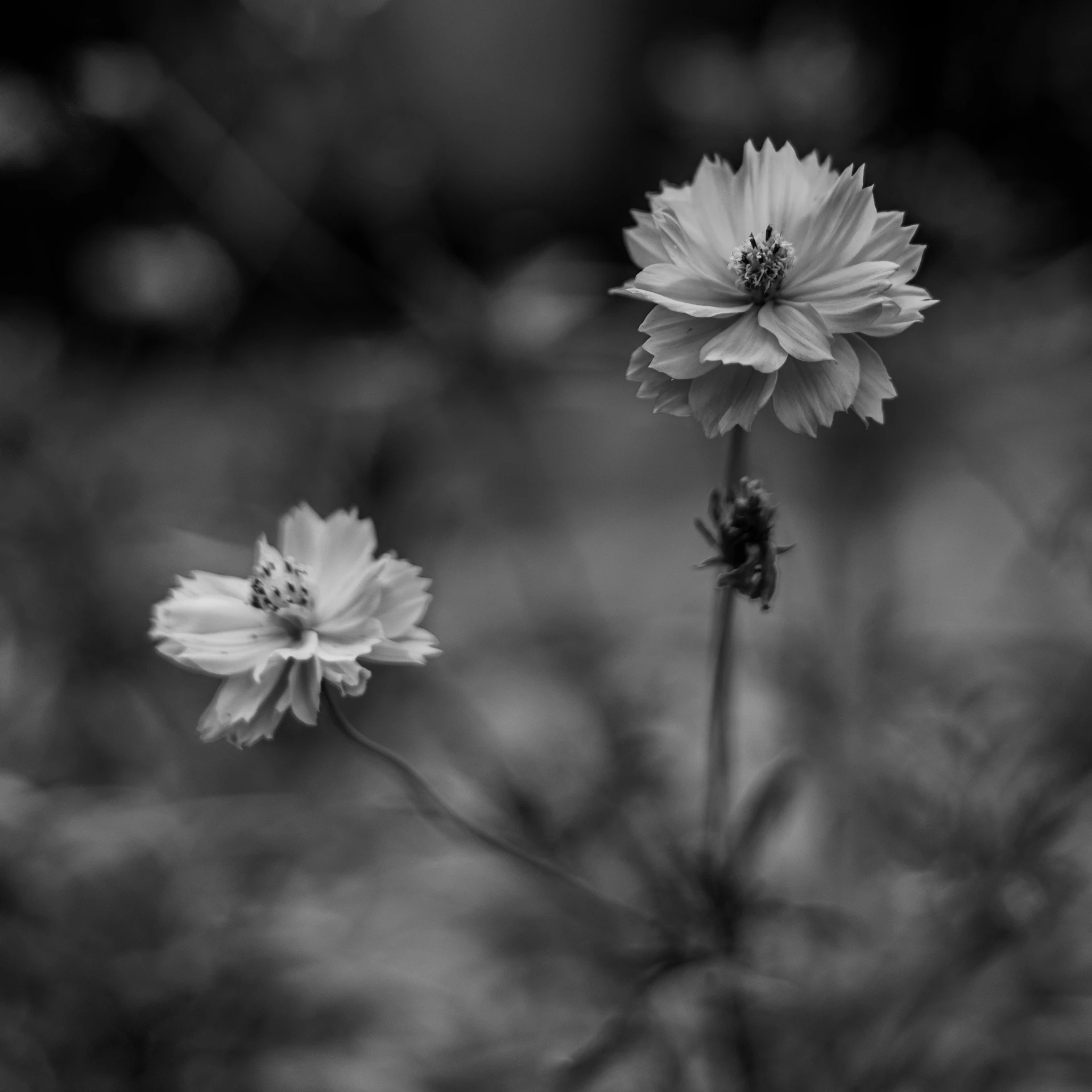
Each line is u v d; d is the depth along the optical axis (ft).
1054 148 4.77
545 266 4.62
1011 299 4.43
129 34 4.98
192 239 4.34
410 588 2.56
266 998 3.08
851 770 3.16
